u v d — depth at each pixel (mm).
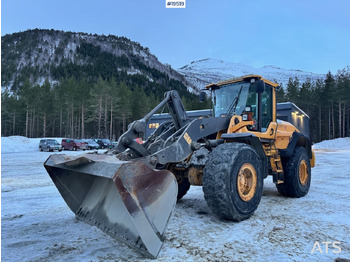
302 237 2947
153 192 2400
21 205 4574
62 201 4895
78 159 2801
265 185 6941
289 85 61656
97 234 3080
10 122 68562
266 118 4875
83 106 58125
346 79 49688
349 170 9719
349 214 3898
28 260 2398
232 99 4719
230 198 3252
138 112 63875
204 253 2512
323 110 55344
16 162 13531
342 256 2465
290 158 5195
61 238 2959
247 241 2820
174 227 3291
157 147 3617
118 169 2258
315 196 5309
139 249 2396
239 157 3422
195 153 4016
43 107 58781
